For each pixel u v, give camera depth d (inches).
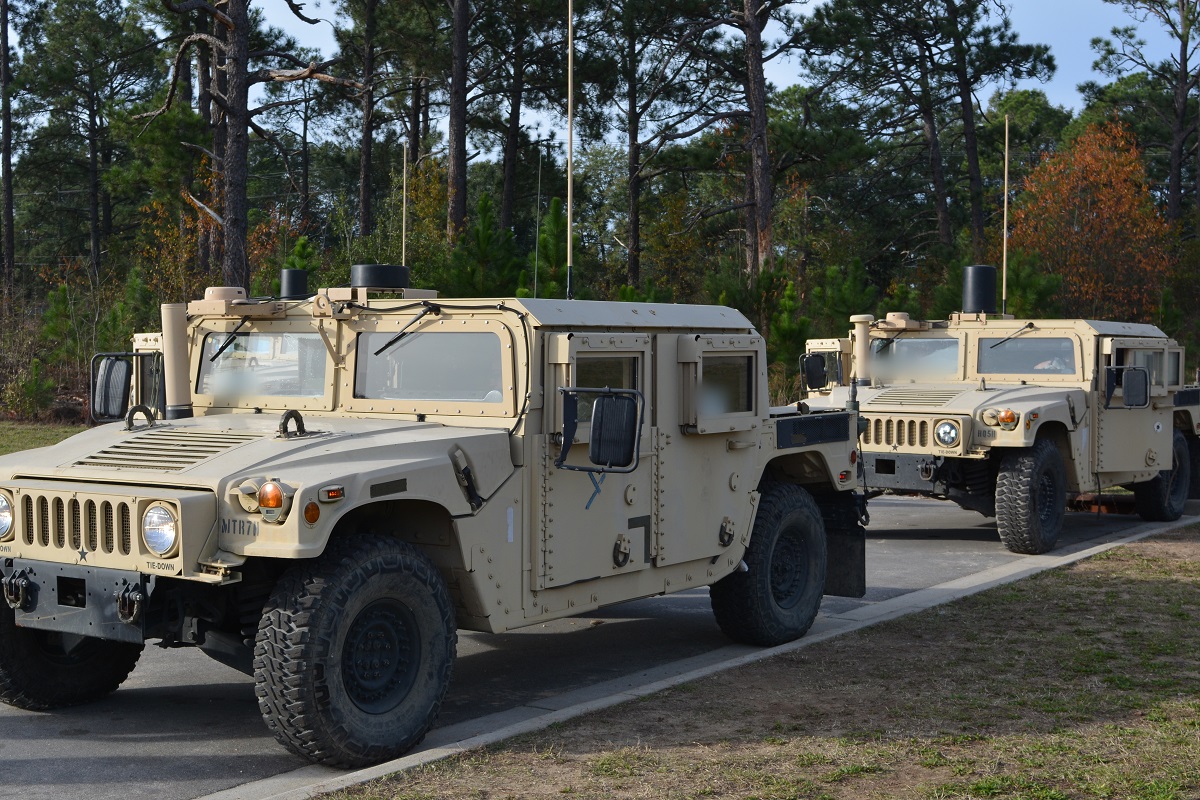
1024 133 1617.9
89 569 187.6
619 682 242.7
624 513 229.1
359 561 183.6
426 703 193.9
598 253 1884.8
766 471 286.0
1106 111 1672.0
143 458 195.9
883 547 425.1
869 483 422.9
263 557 182.5
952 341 457.7
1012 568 370.9
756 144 923.4
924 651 258.4
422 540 203.9
